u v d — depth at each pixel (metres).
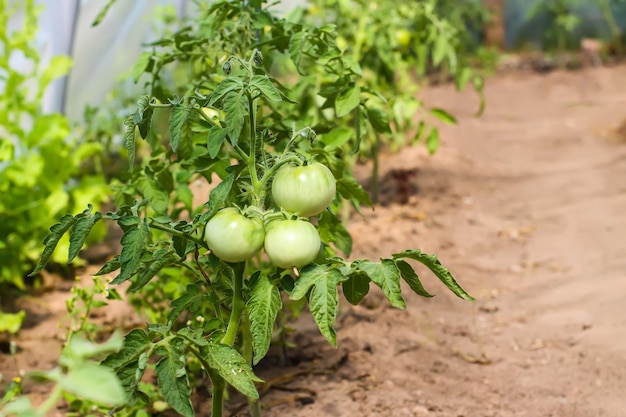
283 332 2.47
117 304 3.01
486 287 3.14
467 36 7.86
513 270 3.30
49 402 1.41
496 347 2.62
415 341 2.63
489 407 2.35
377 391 2.41
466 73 3.51
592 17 8.99
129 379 1.70
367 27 3.55
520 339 2.67
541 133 5.62
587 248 3.45
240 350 2.18
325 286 1.71
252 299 1.74
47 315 3.02
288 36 2.21
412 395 2.40
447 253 3.47
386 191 4.21
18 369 2.57
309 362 2.52
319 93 2.17
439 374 2.49
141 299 2.45
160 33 4.45
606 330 2.65
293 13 2.39
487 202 4.15
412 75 7.80
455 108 6.53
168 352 1.70
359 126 2.14
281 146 2.21
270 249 1.72
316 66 3.02
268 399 2.37
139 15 4.34
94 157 4.26
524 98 6.97
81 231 1.72
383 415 2.32
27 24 3.35
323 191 1.75
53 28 3.86
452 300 3.01
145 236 1.72
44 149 3.31
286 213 1.75
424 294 1.78
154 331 1.73
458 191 4.27
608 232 3.60
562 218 3.86
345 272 1.74
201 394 2.38
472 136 5.59
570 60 8.52
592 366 2.49
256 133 1.90
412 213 3.88
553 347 2.60
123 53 4.41
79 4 3.90
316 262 1.80
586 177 4.48
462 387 2.44
